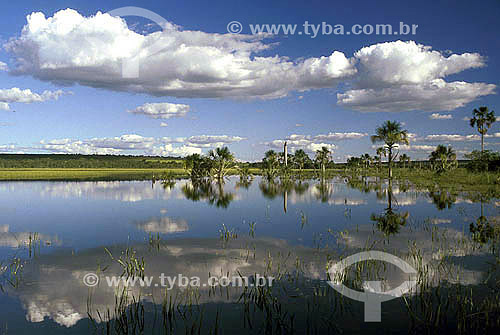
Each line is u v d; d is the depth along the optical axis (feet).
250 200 68.80
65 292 20.53
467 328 15.55
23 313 17.83
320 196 75.15
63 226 42.16
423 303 18.21
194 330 15.74
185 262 26.40
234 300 19.11
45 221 45.96
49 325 16.49
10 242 33.73
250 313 17.48
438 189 86.38
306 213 50.90
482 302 18.15
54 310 18.16
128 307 18.38
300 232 37.37
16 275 23.57
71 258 27.81
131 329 15.92
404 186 100.27
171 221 45.03
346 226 40.40
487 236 33.83
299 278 22.43
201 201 67.82
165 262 26.45
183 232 37.88
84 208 58.70
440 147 163.53
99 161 370.94
